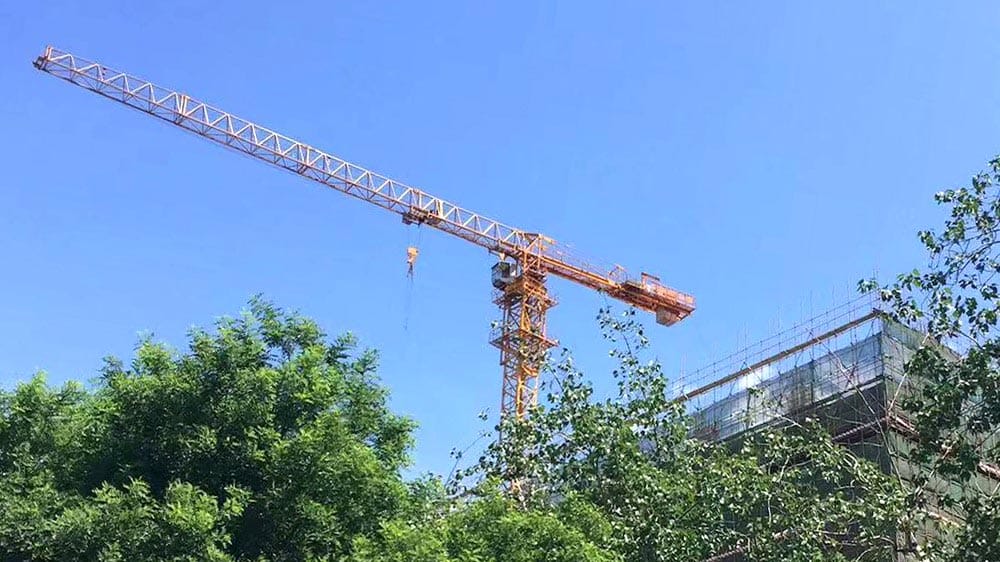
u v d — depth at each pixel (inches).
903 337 1310.3
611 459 914.1
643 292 3152.1
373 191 2982.3
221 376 749.9
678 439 956.0
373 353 888.3
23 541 652.1
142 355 768.9
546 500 929.5
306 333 858.8
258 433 737.6
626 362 986.7
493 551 701.9
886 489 866.8
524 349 1897.1
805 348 1483.8
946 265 724.0
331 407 794.8
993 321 694.5
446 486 928.9
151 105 2797.7
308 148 2938.0
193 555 645.3
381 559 649.6
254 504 717.3
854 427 1258.0
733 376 1573.6
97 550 640.4
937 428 715.4
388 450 830.5
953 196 725.9
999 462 735.7
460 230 3043.8
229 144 2866.6
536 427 983.0
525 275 2999.5
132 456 724.7
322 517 716.7
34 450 756.6
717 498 865.5
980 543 691.4
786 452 936.3
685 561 841.5
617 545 813.2
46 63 2721.5
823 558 849.5
